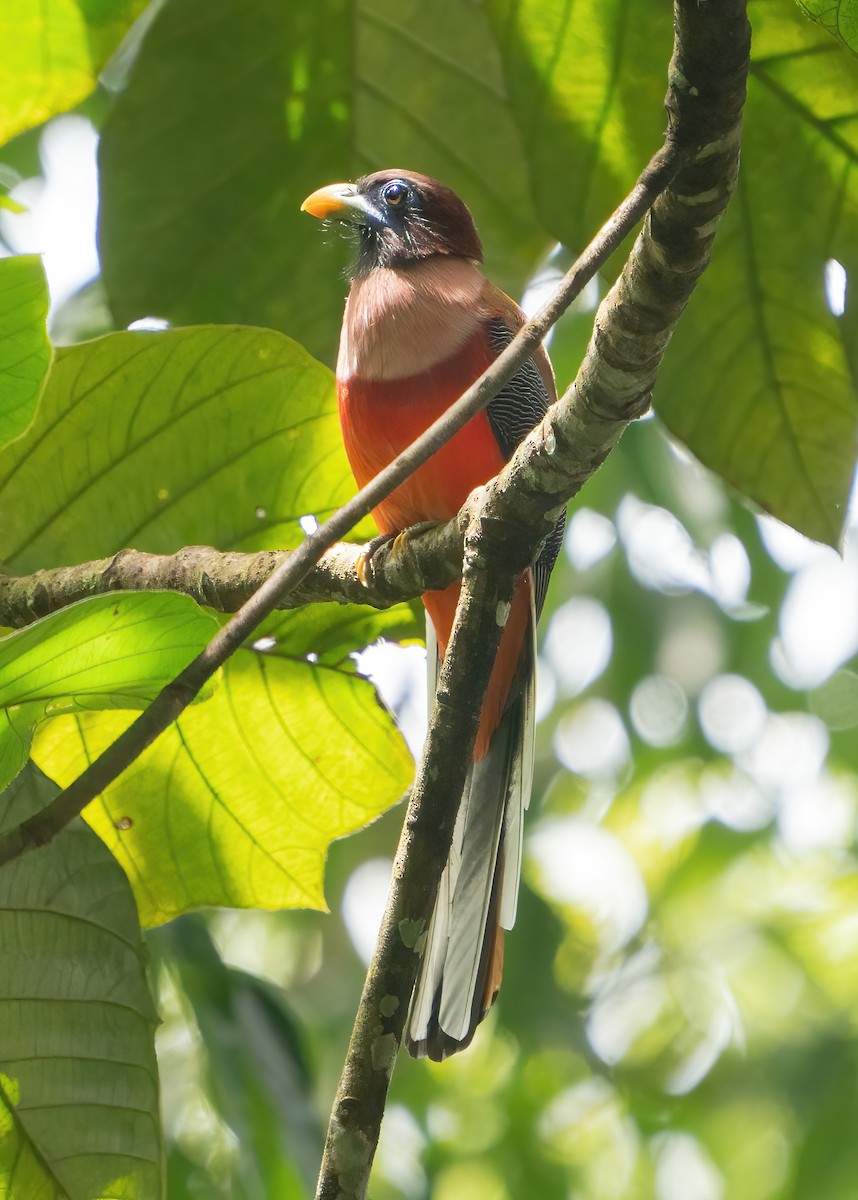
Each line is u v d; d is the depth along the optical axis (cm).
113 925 578
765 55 650
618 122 687
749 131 675
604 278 696
